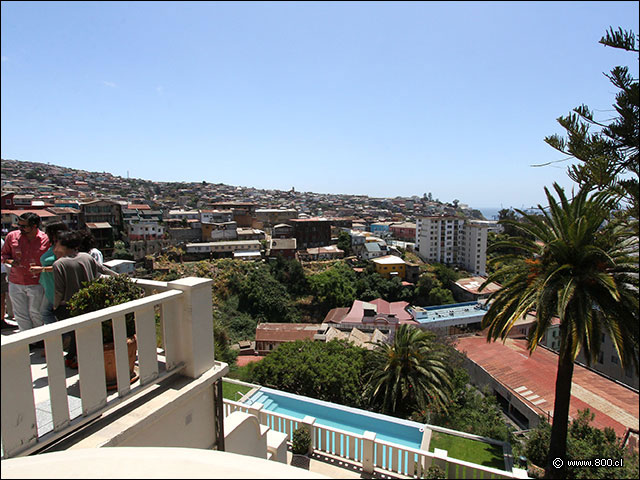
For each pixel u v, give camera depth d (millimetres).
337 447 8938
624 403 20031
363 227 104938
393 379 17062
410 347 17172
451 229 72375
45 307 4789
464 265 72438
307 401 12805
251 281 54469
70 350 4059
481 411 17172
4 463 1850
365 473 8492
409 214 154875
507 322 9867
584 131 5820
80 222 60562
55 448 2828
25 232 4977
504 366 26125
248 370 21672
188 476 1603
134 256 58562
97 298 3652
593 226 8711
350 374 17719
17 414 2541
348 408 12461
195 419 4062
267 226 91312
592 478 8836
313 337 38188
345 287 56688
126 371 3361
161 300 3648
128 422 3205
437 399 15961
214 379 4125
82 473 1652
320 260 69312
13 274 5012
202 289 4074
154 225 63531
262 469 1647
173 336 3928
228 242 66125
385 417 11961
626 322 8648
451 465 7770
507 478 7227
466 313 45312
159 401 3539
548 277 8891
